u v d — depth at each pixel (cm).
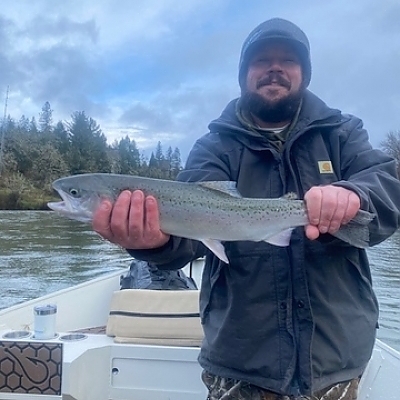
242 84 270
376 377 330
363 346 236
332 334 228
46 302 549
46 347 300
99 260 1697
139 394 346
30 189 5559
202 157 271
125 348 346
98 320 523
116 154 7488
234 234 245
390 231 233
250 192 252
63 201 269
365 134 263
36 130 6850
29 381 299
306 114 255
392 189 238
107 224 230
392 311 969
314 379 223
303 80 259
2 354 299
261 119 261
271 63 257
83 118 7250
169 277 536
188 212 253
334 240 229
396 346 761
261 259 235
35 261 1661
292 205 231
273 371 227
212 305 250
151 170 7325
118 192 264
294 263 230
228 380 242
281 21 260
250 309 233
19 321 464
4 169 5784
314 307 228
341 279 235
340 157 253
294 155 250
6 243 2144
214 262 252
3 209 5012
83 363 324
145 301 371
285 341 228
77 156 6881
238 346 234
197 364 347
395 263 1566
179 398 346
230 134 265
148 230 230
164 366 348
